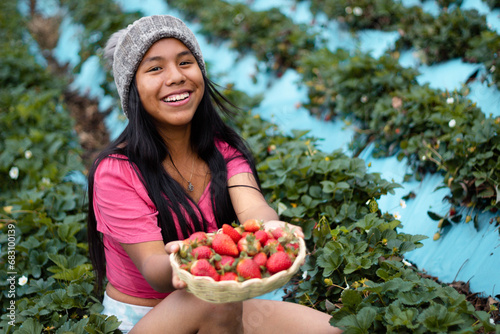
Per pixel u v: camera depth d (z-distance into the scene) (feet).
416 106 11.95
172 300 6.42
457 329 6.10
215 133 7.84
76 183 14.21
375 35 16.92
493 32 13.11
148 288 7.18
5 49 23.66
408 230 10.34
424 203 10.49
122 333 7.25
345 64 15.14
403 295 6.67
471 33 13.74
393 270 7.49
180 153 7.45
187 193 7.34
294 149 12.08
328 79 15.03
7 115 17.49
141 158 6.91
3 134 17.25
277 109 16.34
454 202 9.87
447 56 14.05
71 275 8.94
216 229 7.47
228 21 20.95
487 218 9.18
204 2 24.04
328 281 7.83
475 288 8.41
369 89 13.79
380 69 14.25
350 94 14.11
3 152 16.12
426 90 12.28
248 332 6.95
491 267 8.38
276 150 12.22
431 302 6.41
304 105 15.33
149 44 6.64
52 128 17.95
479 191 9.57
